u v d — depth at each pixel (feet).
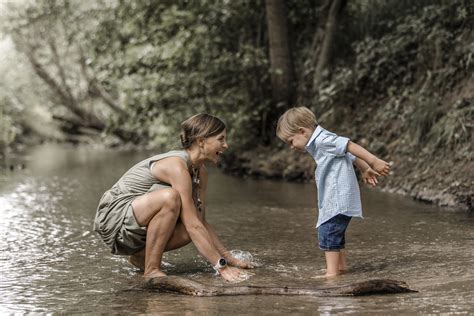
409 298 12.91
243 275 15.17
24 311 12.89
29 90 72.69
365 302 12.75
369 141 31.86
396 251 17.17
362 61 34.01
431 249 17.24
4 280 15.23
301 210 24.25
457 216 21.74
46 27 63.93
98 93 65.21
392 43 33.47
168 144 37.86
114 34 41.27
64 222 22.97
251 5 37.40
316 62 36.91
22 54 69.87
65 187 32.73
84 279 15.26
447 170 25.52
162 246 15.05
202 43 35.60
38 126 73.36
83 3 55.57
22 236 20.54
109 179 35.91
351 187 14.97
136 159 49.32
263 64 36.76
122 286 14.60
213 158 15.66
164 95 36.60
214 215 23.57
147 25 37.50
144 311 12.69
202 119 15.52
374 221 21.27
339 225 14.94
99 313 12.66
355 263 16.12
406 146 29.30
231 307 12.73
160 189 15.23
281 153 34.78
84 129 71.20
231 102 36.04
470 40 29.76
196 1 36.47
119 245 15.55
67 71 69.00
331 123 34.35
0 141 57.62
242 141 35.78
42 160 49.29
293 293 13.44
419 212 22.66
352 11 37.29
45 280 15.21
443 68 30.19
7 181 35.47
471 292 13.20
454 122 26.50
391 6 35.50
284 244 18.67
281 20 35.99
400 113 31.37
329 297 13.20
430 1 33.88
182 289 13.88
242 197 27.66
